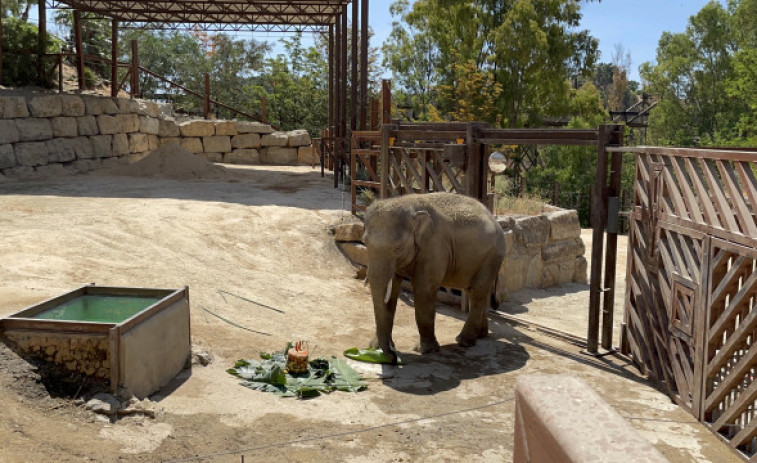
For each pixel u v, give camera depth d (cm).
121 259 1026
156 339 622
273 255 1220
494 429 608
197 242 1170
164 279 979
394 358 795
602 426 160
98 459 464
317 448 541
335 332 923
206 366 707
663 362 760
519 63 3600
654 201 800
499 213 1504
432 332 862
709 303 651
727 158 619
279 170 2614
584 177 3644
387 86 1848
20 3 2988
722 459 577
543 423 169
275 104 4403
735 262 612
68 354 573
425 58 4297
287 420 596
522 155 3891
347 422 606
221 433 552
